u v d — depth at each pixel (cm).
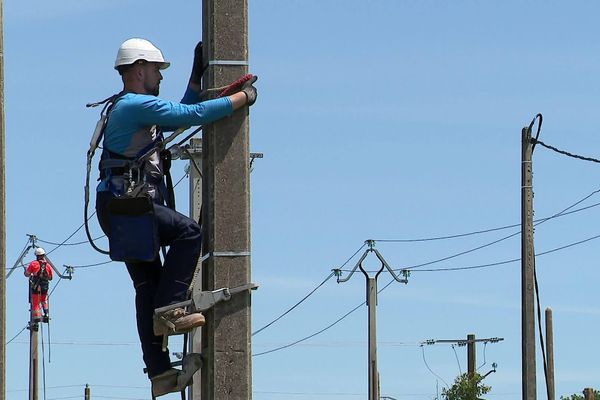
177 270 1466
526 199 4197
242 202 1488
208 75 1505
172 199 1511
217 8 1501
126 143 1471
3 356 1789
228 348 1473
